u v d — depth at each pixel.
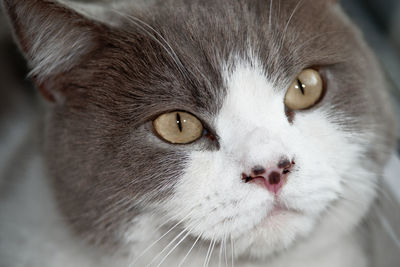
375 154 0.38
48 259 0.40
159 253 0.37
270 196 0.35
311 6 0.38
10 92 0.52
